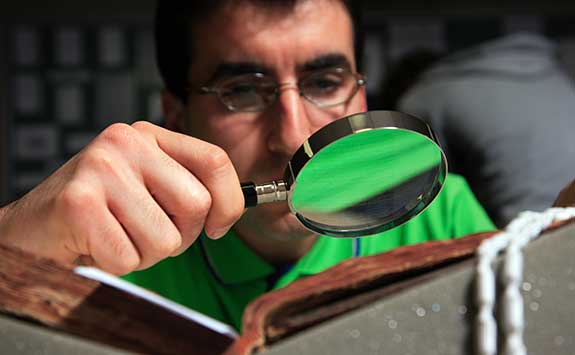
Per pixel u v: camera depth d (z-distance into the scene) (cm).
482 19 347
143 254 92
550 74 242
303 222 91
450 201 161
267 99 131
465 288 56
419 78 256
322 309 56
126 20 347
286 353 55
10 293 56
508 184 231
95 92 348
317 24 131
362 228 91
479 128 236
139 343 58
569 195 79
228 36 132
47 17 346
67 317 56
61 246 93
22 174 349
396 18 347
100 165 91
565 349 57
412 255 60
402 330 55
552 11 346
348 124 82
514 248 57
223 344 59
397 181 88
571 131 233
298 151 84
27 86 348
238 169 133
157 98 349
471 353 56
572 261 57
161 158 92
